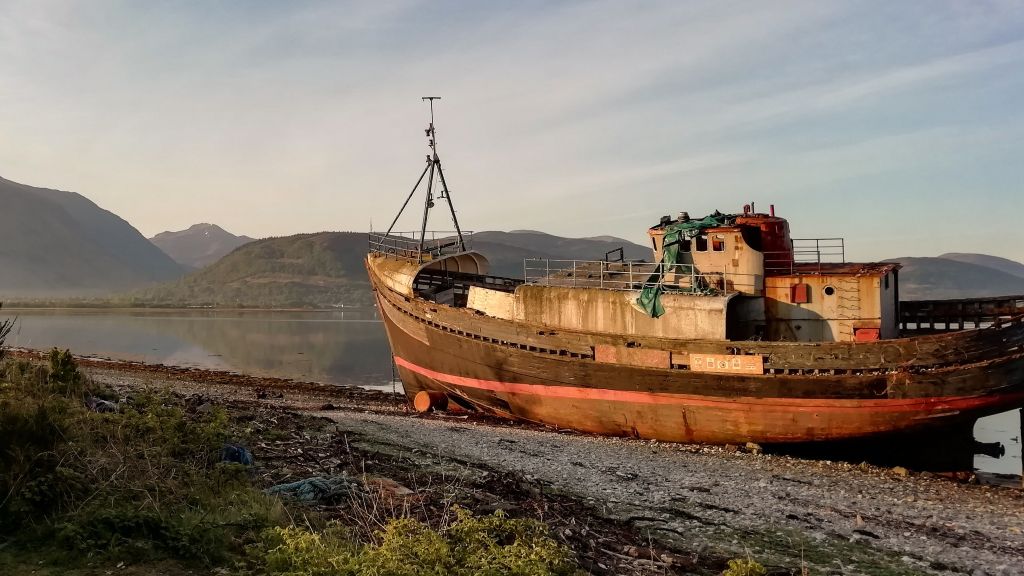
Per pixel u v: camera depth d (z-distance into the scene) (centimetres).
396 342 3091
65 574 710
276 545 827
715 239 2286
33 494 842
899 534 1312
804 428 2075
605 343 2314
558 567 813
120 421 1216
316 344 7619
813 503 1510
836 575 1050
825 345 2012
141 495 940
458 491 1259
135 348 6731
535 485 1421
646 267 2491
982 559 1182
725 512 1373
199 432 1278
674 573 985
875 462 2102
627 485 1542
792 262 2272
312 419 2019
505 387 2591
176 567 761
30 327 9938
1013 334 1897
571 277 2600
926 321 2325
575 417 2431
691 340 2166
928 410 1950
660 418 2261
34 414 970
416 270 2923
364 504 1089
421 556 782
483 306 2706
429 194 3319
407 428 2123
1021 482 1970
